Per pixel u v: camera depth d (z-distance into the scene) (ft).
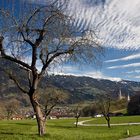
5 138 119.03
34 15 122.72
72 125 389.39
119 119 487.20
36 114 130.31
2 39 121.70
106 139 140.26
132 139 140.36
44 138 123.03
